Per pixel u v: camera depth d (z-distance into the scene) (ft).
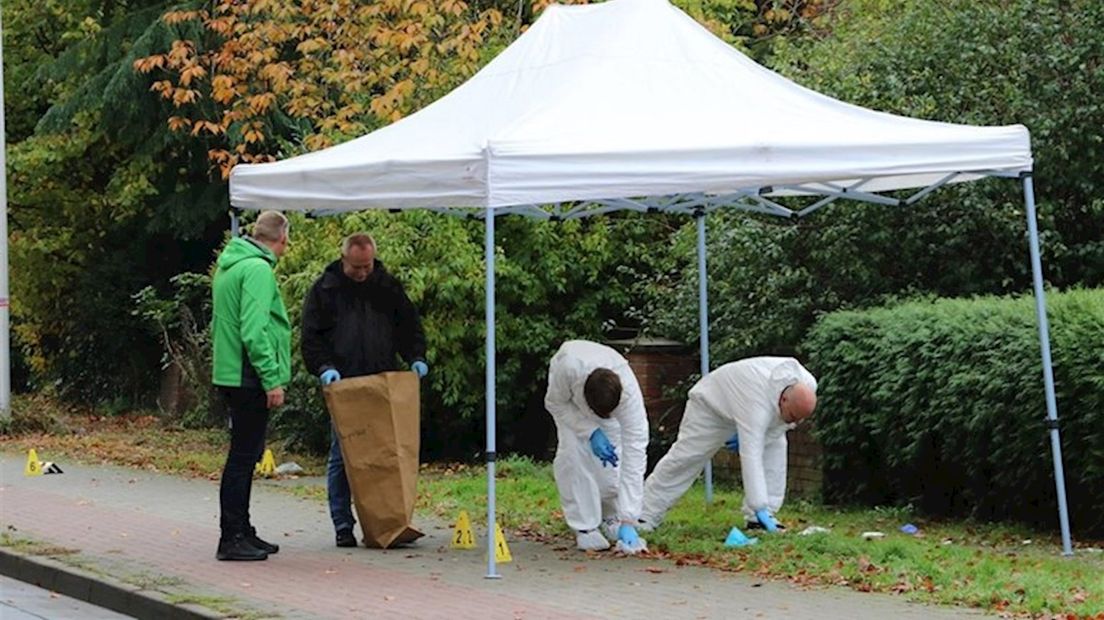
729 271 59.00
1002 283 55.26
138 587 37.47
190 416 89.66
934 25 59.67
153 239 106.11
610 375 40.78
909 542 41.68
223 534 41.55
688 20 45.55
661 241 66.69
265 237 41.09
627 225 66.74
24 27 108.68
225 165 78.13
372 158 41.14
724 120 41.09
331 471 44.06
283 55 84.89
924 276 56.39
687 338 61.05
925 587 35.29
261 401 41.16
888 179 48.55
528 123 39.68
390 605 34.63
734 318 58.80
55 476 63.41
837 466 51.42
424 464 67.92
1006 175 42.06
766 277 57.88
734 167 38.91
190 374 88.74
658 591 35.73
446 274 63.67
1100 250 55.21
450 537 45.16
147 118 95.96
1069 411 43.45
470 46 68.69
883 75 58.44
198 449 77.10
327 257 64.64
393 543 43.01
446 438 69.21
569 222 66.03
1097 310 43.29
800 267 57.31
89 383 106.52
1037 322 43.21
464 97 45.16
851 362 50.19
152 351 104.94
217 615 33.88
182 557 42.09
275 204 43.47
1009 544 42.93
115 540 45.44
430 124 44.29
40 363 113.80
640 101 41.68
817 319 55.31
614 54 43.16
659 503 44.42
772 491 44.42
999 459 45.34
